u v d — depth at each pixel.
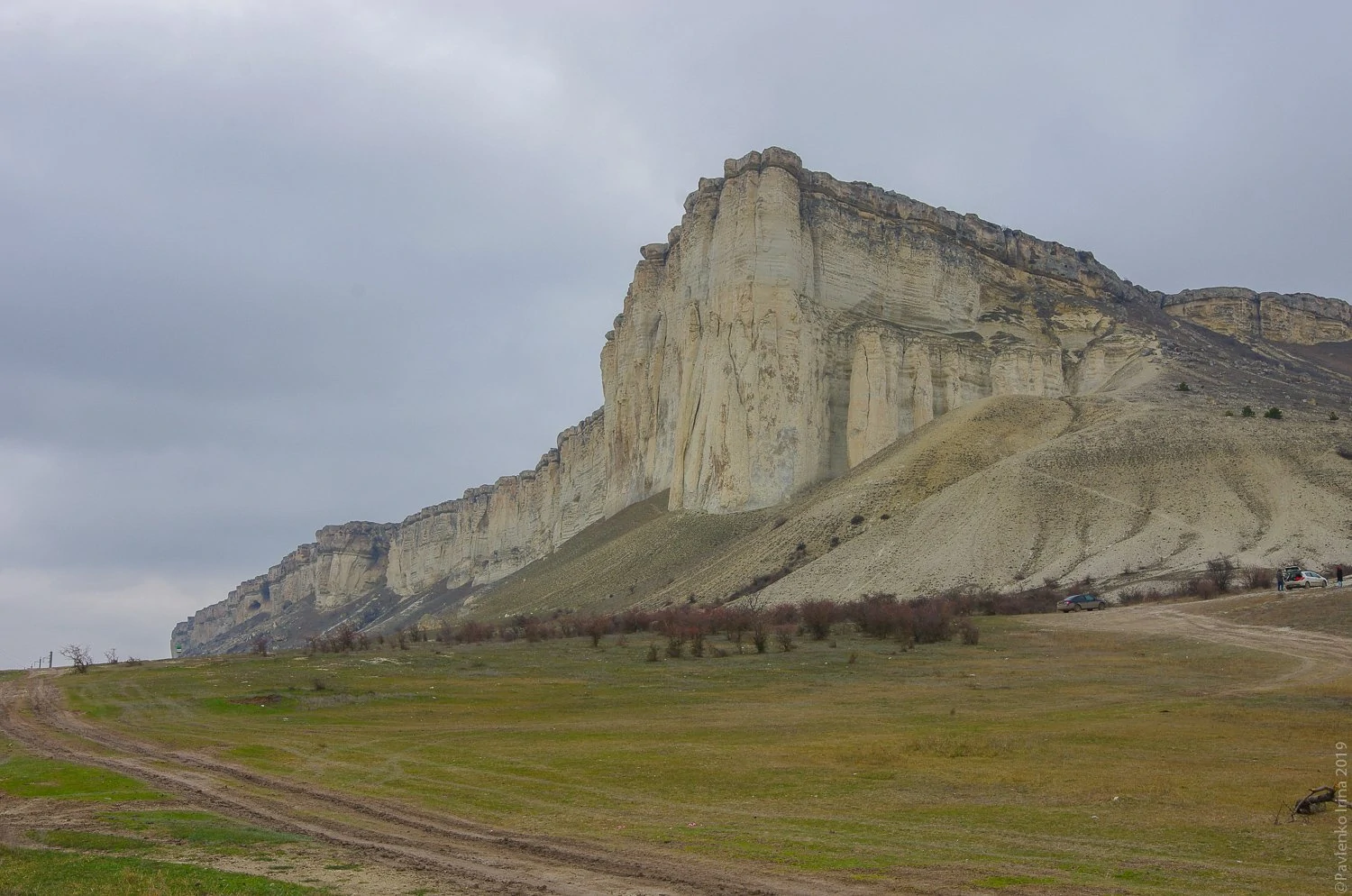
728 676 57.28
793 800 25.17
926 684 50.34
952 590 89.75
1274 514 91.81
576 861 19.42
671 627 77.62
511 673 62.91
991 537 98.00
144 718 46.81
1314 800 22.22
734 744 34.84
